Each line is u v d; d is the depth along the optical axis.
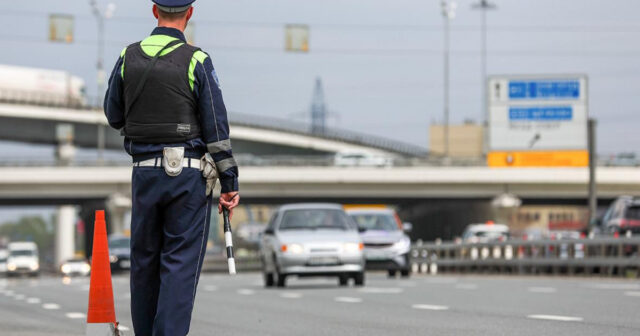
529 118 143.38
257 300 47.41
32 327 35.00
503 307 39.69
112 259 121.38
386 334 29.77
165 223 16.34
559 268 78.88
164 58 16.38
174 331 16.08
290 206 64.56
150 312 16.62
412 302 43.78
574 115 142.88
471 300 44.47
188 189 16.25
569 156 142.75
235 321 35.44
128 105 16.41
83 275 157.25
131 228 16.56
